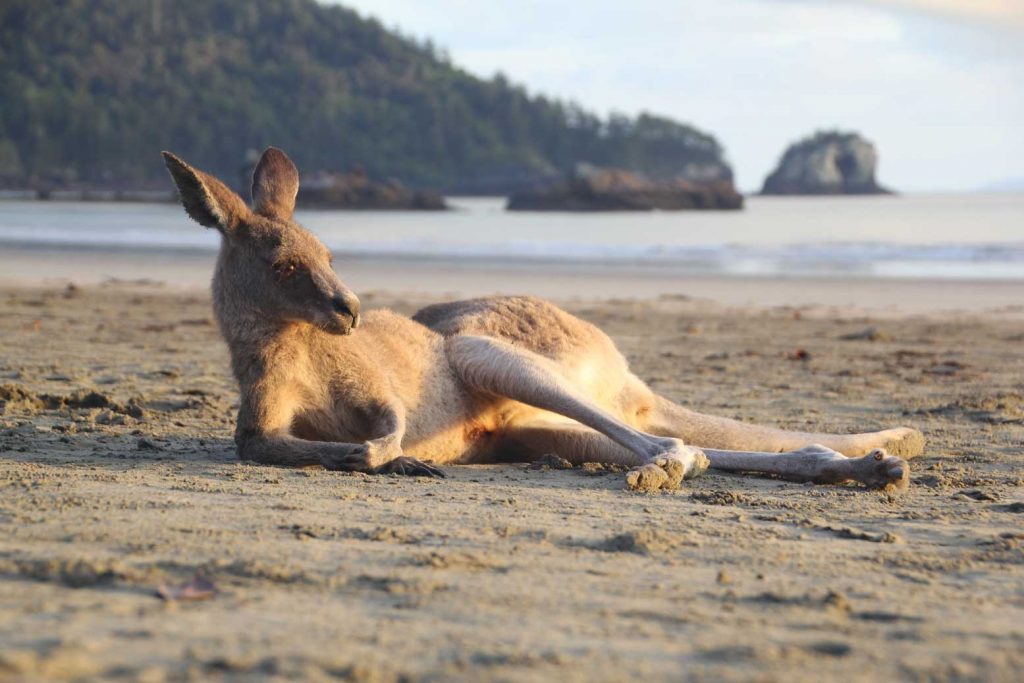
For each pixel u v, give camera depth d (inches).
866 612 146.6
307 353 252.4
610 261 1196.5
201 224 252.5
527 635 133.6
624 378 293.0
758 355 526.0
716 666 124.4
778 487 240.5
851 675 123.2
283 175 271.6
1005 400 376.5
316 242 254.7
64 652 119.5
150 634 128.0
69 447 266.1
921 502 223.5
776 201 5777.6
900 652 131.2
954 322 685.3
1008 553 179.2
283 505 202.1
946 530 197.5
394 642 129.1
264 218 255.4
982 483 244.5
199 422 317.4
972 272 1066.1
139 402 342.3
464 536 182.5
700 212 3705.7
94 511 191.8
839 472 240.5
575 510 207.0
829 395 402.0
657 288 909.2
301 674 117.0
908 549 181.9
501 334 284.8
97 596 142.9
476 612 141.9
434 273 1026.7
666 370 470.6
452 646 128.5
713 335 611.8
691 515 205.2
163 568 157.1
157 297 779.4
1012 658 129.7
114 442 276.5
